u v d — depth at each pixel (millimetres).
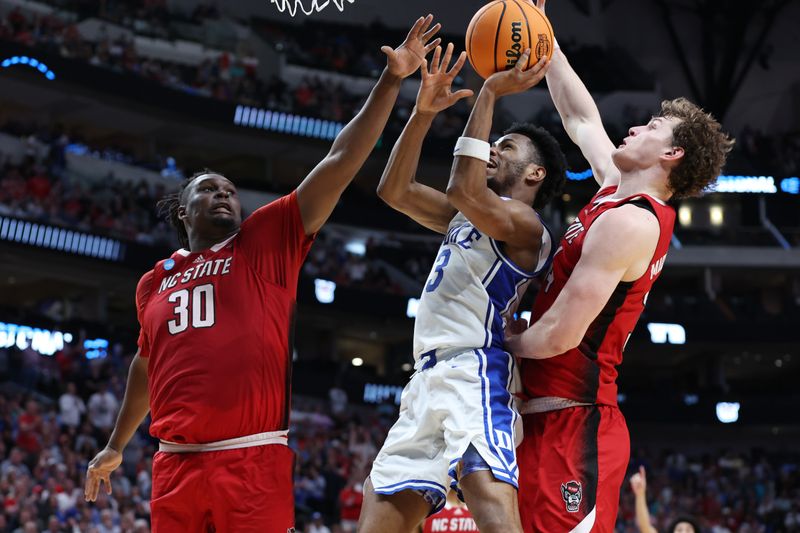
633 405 26422
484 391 3189
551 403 3256
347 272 25344
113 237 21734
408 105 27938
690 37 31109
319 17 29250
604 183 3699
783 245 28375
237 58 27250
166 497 3424
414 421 3311
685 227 29281
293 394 22500
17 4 24109
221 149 26656
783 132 30938
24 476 12219
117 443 3990
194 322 3500
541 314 3361
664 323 26922
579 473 3152
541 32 3436
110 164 23656
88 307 22859
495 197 3285
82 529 11539
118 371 18516
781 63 31312
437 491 3217
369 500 3295
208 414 3373
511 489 3084
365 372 26047
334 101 27641
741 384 31688
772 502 21328
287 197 3652
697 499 20609
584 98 4023
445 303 3350
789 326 27172
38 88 23047
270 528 3352
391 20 29750
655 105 30578
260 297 3521
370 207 27766
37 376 17031
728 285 29781
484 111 3301
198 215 3674
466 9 29750
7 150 22109
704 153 3301
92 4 25375
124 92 23812
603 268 3113
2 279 23047
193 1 27531
